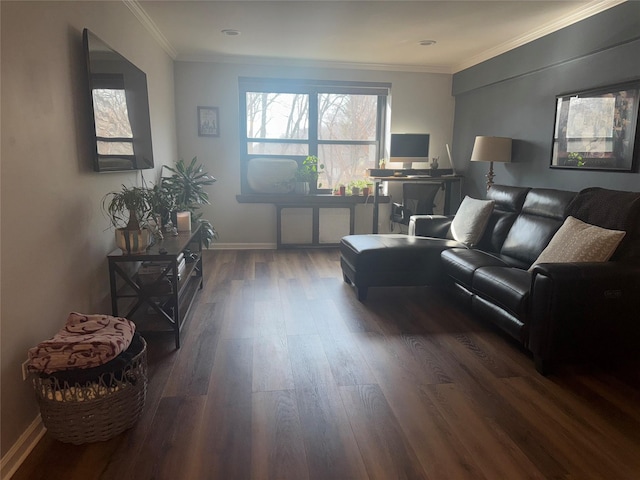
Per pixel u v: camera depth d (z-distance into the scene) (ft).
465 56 17.16
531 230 11.40
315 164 18.79
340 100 19.11
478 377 7.87
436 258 12.15
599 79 11.55
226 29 13.74
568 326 7.70
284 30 13.84
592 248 8.39
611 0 10.81
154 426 6.35
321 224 19.08
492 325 10.37
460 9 11.80
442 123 19.56
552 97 13.30
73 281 7.59
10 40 5.66
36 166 6.31
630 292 7.76
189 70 17.51
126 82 10.11
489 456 5.76
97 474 5.39
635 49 10.46
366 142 19.57
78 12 7.95
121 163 9.68
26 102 6.06
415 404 6.98
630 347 8.05
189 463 5.59
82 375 5.63
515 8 11.72
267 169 18.62
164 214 11.32
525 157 14.67
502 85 15.87
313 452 5.82
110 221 9.57
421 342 9.37
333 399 7.12
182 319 9.89
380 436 6.16
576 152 12.33
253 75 17.88
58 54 7.12
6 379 5.45
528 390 7.42
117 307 9.02
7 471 5.35
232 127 18.08
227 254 17.84
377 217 18.26
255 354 8.74
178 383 7.58
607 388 7.50
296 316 10.89
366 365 8.30
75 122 7.73
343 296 12.49
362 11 12.00
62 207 7.17
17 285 5.74
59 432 5.74
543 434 6.23
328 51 16.47
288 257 17.38
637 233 8.47
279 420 6.53
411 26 13.34
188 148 18.02
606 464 5.62
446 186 18.90
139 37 12.20
